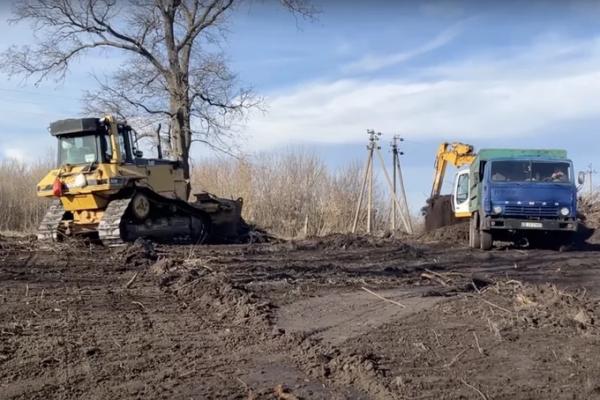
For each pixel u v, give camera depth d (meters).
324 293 9.99
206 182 30.69
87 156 17.17
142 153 18.44
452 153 26.69
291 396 5.39
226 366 6.32
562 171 17.95
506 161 18.06
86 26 27.50
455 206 22.70
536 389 5.50
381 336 7.24
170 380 5.91
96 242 17.33
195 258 13.16
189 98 28.47
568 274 12.96
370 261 15.05
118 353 6.74
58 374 6.09
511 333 7.18
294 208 31.17
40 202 29.06
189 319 8.30
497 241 19.41
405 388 5.54
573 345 6.68
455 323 7.75
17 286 10.38
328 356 6.46
